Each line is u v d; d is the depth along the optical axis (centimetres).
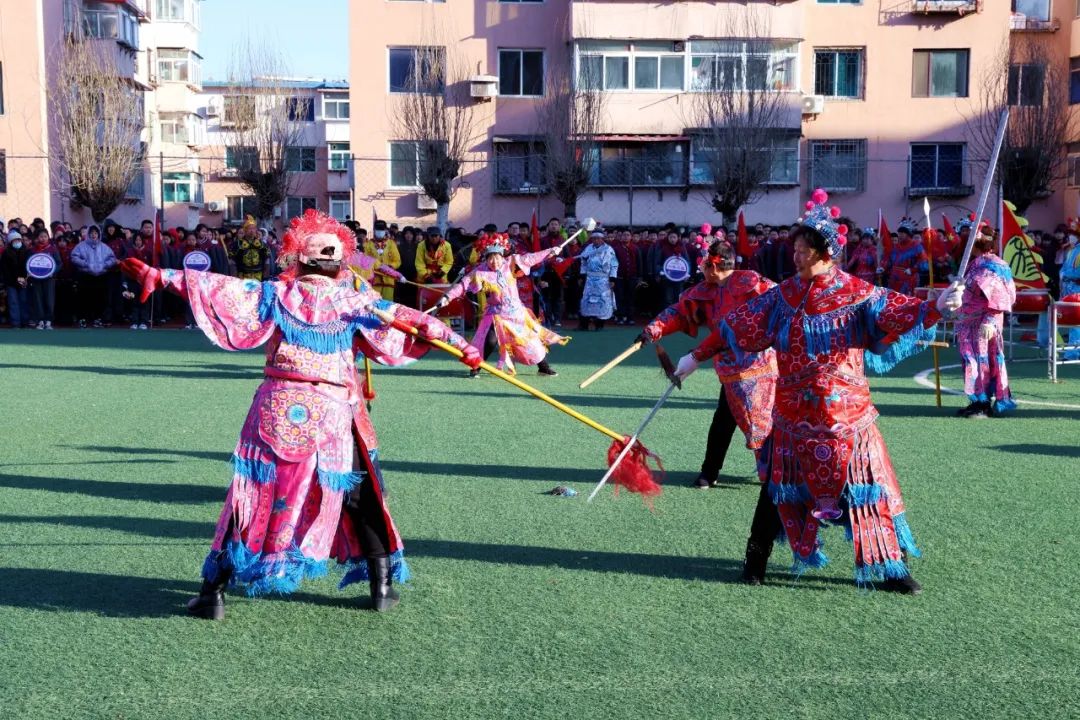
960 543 591
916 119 3231
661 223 3158
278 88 3462
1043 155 2977
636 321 2264
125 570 541
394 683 405
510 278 1262
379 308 474
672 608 489
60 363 1435
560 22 3222
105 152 3019
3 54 3028
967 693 398
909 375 1342
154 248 1938
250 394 1155
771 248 2166
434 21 3122
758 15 3116
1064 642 448
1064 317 1273
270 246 2245
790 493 503
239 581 489
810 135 3244
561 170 2930
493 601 497
